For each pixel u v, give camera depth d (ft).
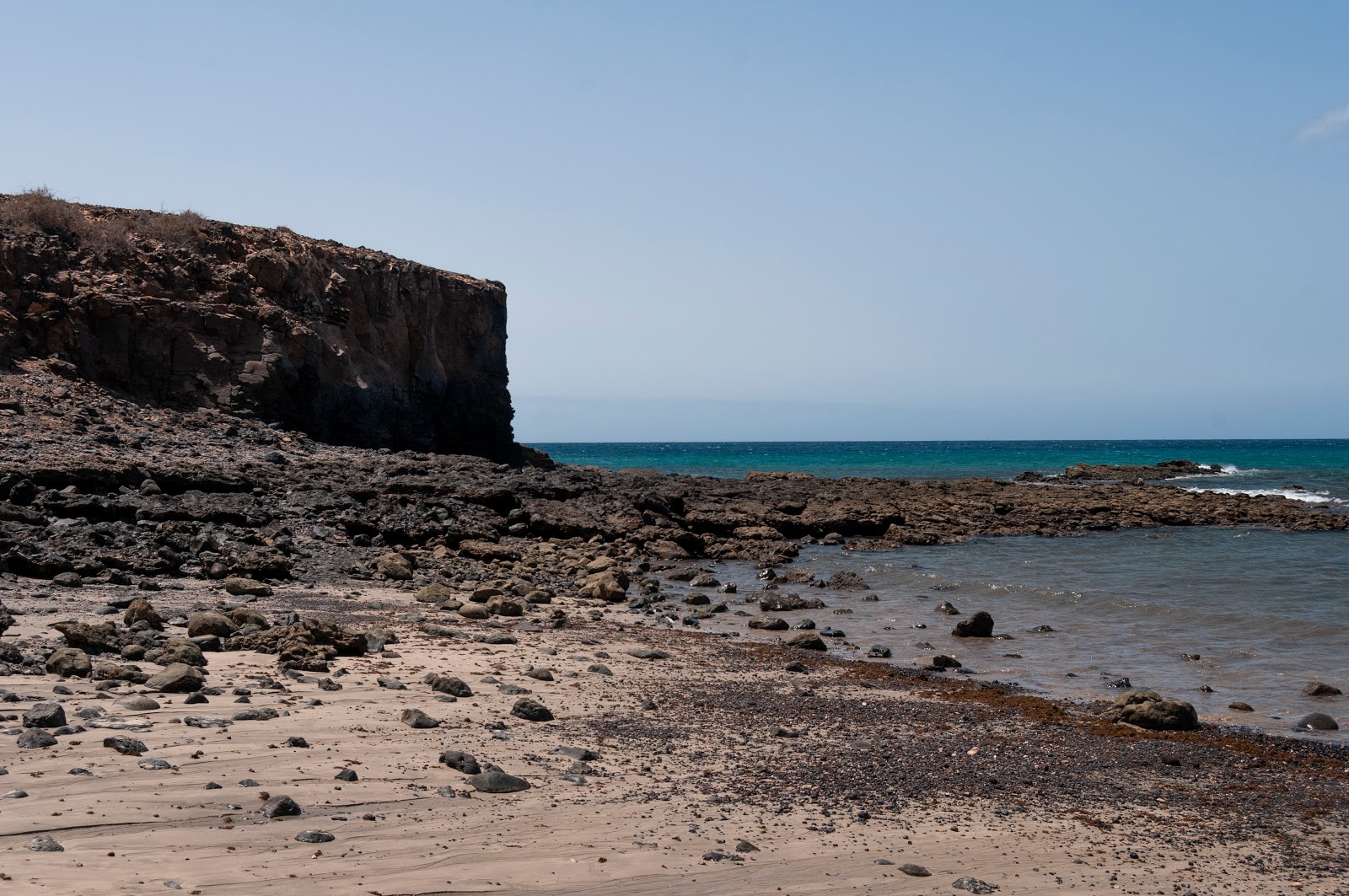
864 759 34.86
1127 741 39.06
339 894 20.24
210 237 152.97
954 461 394.73
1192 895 24.09
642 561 99.60
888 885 23.45
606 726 37.11
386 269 171.01
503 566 88.48
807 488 158.40
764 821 27.50
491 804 26.86
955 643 62.34
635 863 23.56
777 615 72.54
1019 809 30.17
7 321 124.57
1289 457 427.33
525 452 207.92
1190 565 102.32
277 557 73.15
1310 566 100.37
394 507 100.58
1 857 20.22
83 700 33.55
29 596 55.11
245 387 139.03
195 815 23.91
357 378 158.92
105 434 105.81
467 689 40.06
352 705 36.32
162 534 77.56
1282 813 30.89
